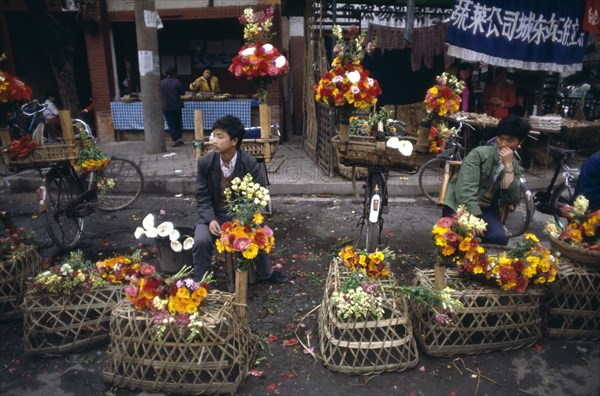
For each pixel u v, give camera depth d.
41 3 8.75
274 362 3.12
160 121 9.23
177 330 2.74
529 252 3.15
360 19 9.47
